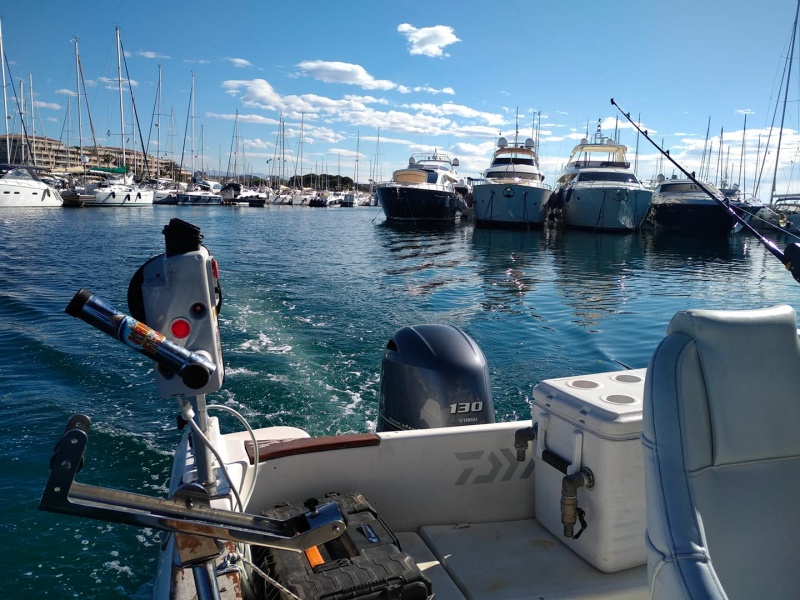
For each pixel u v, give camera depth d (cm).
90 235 2442
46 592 315
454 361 335
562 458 219
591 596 200
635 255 2186
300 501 222
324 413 531
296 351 707
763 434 149
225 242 2334
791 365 155
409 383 340
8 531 362
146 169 6041
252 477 210
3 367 644
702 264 1966
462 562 218
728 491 144
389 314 962
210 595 123
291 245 2259
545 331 892
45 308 979
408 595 168
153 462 445
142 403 551
